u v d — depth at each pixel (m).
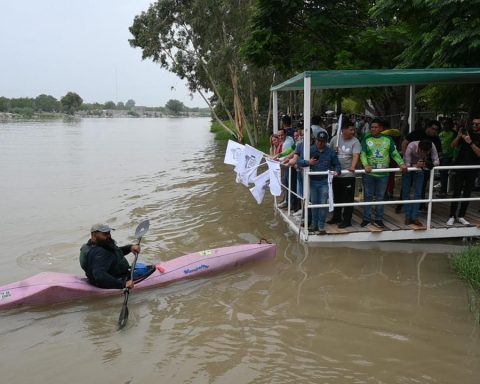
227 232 9.34
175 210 11.41
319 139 7.77
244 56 15.28
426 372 4.55
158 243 8.74
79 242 8.95
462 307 5.86
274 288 6.55
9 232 9.66
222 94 35.66
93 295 6.32
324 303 6.05
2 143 36.28
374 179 7.99
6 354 5.05
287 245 8.30
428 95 14.40
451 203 8.03
